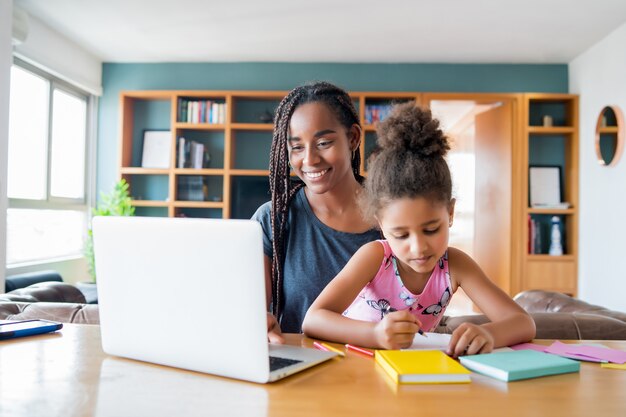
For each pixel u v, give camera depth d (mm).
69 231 5254
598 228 4727
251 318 695
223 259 711
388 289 1173
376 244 1171
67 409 595
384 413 585
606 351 874
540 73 5395
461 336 854
